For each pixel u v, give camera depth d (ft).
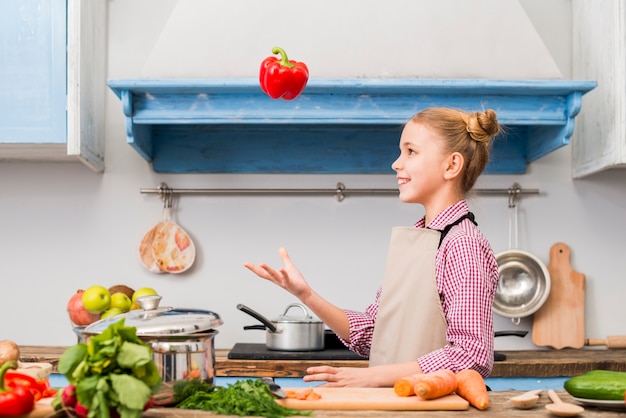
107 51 8.87
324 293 8.82
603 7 8.20
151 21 8.93
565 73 9.07
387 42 7.87
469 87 7.46
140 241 8.78
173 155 8.79
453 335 4.79
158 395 3.65
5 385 3.56
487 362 4.66
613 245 8.96
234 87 7.41
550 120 7.70
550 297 8.78
